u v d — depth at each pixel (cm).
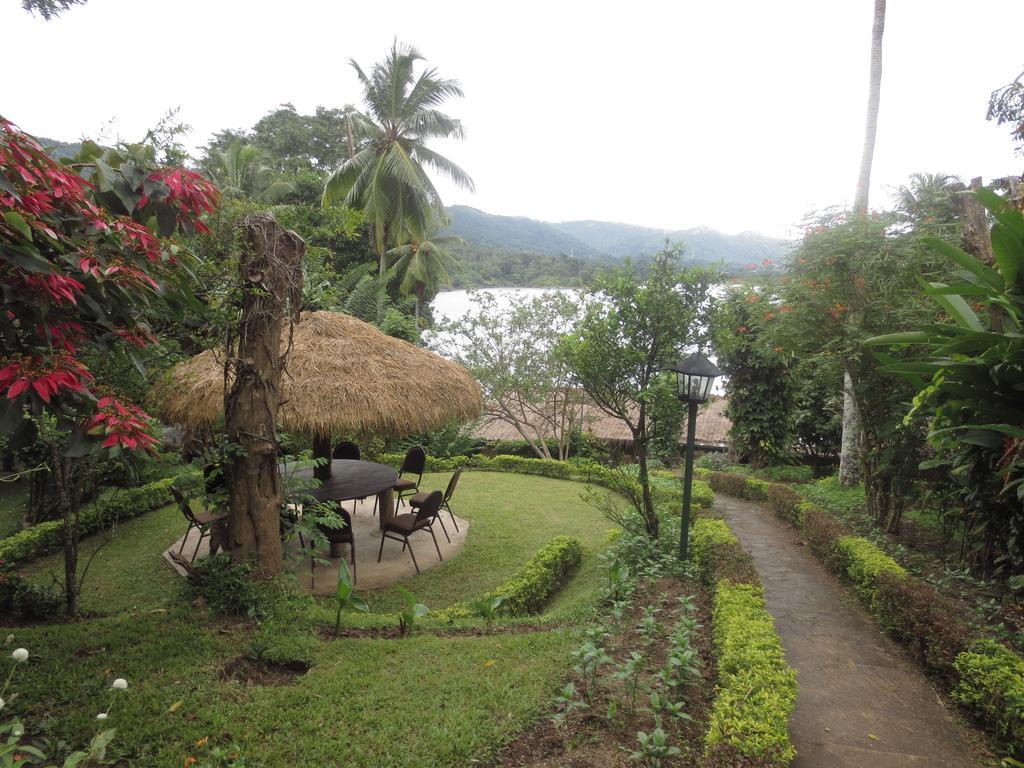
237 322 446
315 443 722
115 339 298
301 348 671
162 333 457
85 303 269
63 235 263
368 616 448
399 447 1418
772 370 1281
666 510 711
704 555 536
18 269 237
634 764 257
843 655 398
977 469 441
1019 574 436
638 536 591
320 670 337
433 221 2423
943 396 439
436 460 1294
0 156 235
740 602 398
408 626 407
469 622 453
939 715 324
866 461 711
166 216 327
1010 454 389
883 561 488
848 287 632
